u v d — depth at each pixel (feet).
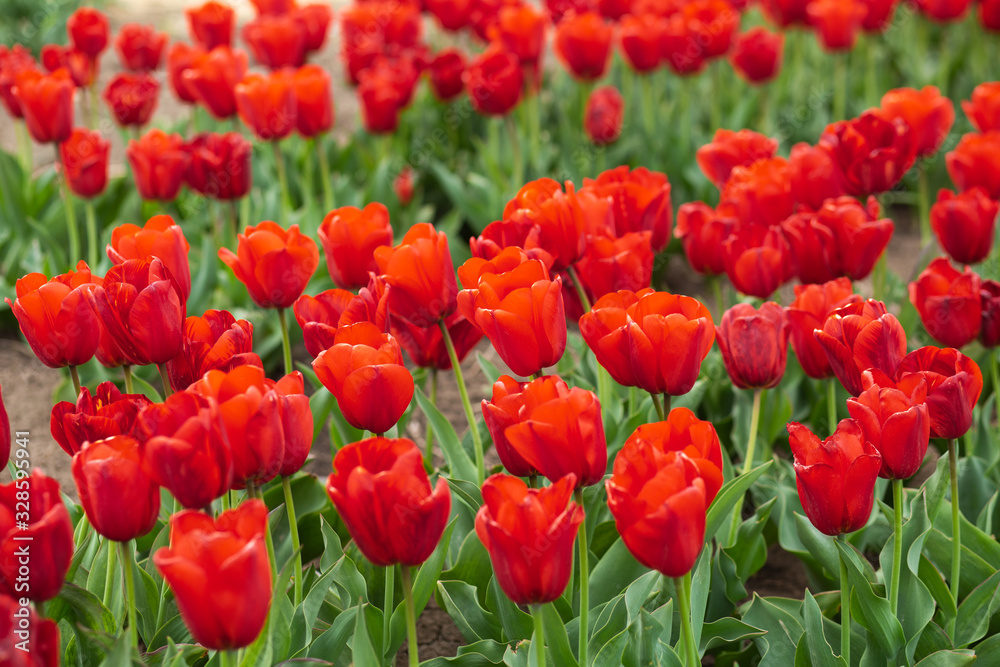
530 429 4.28
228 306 7.47
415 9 10.39
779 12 10.82
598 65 9.12
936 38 14.15
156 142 6.80
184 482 4.20
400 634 4.79
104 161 7.02
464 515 5.20
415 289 4.82
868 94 11.49
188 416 4.25
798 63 11.87
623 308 4.71
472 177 9.55
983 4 10.65
